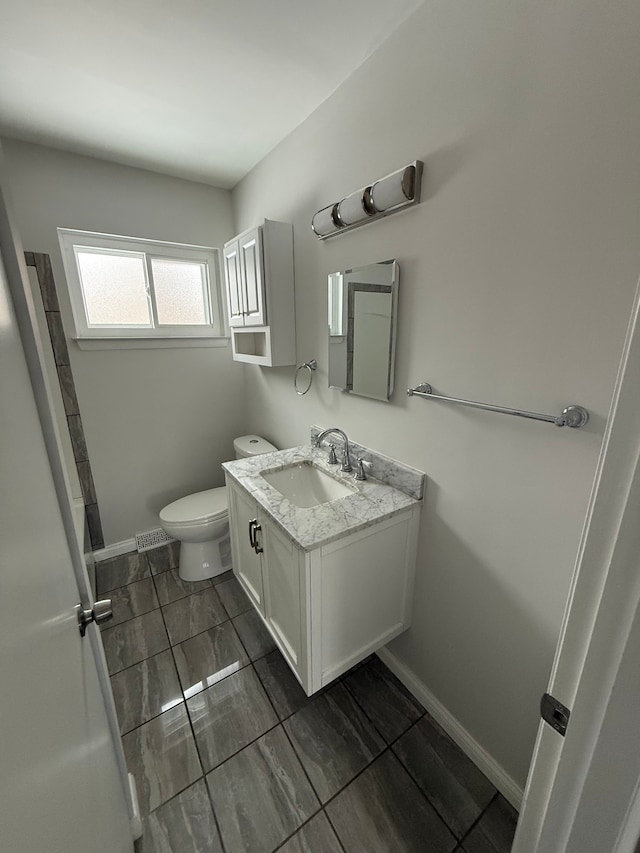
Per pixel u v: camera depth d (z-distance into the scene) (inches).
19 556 17.4
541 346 33.7
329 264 59.1
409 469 50.0
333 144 54.1
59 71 48.8
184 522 76.6
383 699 55.0
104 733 30.6
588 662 16.5
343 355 58.5
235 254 74.3
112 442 85.6
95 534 87.4
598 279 29.2
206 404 96.7
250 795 43.3
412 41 40.1
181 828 40.5
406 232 45.1
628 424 14.3
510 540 39.3
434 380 44.7
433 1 37.2
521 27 30.8
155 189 79.9
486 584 42.6
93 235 75.2
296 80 50.5
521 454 36.9
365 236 51.1
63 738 20.1
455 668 48.6
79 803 21.3
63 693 21.1
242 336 86.6
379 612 50.4
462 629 46.6
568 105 29.0
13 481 18.1
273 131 63.5
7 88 52.1
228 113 58.4
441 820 41.2
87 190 72.7
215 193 87.7
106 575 83.7
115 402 84.1
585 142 28.4
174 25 41.4
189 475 97.9
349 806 42.3
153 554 91.9
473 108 35.5
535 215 32.4
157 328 87.0
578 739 17.2
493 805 42.6
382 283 48.9
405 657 57.0
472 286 38.6
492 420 39.0
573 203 29.8
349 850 38.7
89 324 79.5
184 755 47.5
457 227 39.1
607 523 15.3
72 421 79.7
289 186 66.0
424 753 47.9
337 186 54.6
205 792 43.7
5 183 21.7
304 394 72.8
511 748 42.8
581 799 17.6
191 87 52.2
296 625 46.1
